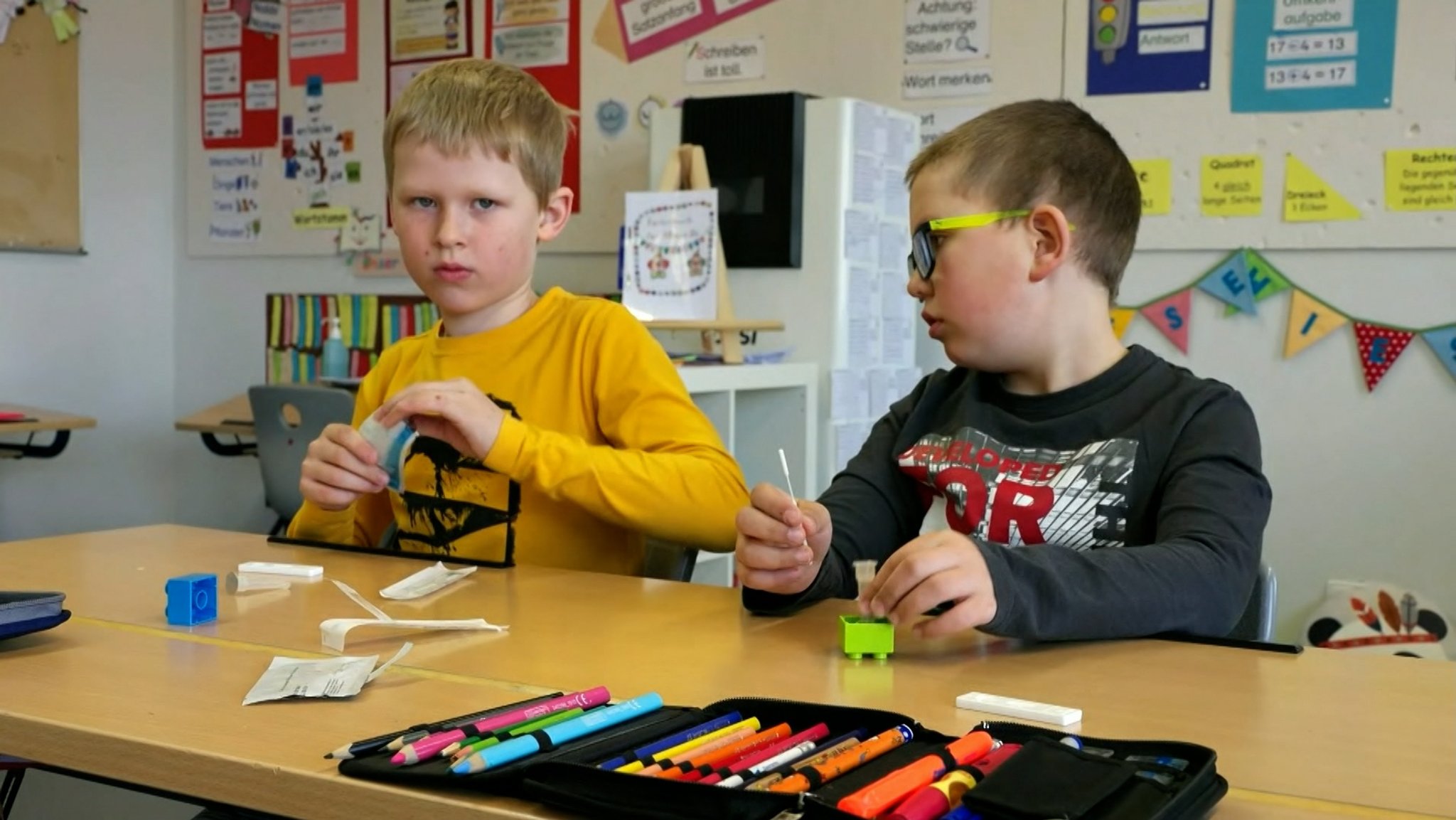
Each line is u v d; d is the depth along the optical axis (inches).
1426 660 36.2
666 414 58.3
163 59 163.8
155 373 165.5
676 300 102.7
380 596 44.3
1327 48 103.4
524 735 26.6
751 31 127.5
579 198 136.9
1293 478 106.7
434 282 60.9
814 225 108.7
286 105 156.9
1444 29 99.7
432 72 61.1
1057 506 48.2
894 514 53.5
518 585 46.8
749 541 42.2
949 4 118.0
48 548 53.3
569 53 136.8
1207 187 108.0
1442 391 101.5
